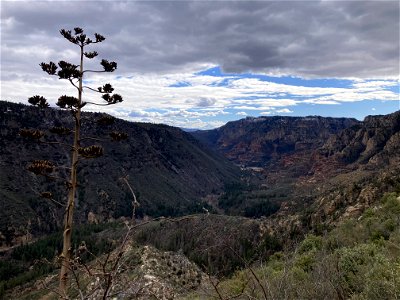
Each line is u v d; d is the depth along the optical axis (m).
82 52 8.70
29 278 91.94
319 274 6.76
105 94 8.78
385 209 26.92
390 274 7.48
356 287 8.37
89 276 3.26
